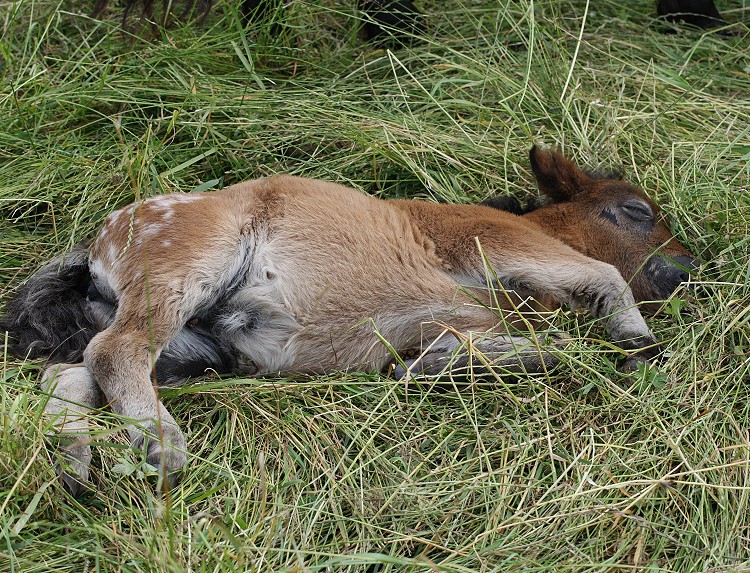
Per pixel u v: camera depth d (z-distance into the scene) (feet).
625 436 17.83
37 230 24.20
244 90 27.84
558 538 15.69
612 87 29.60
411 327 20.58
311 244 20.15
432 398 19.40
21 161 25.66
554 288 21.17
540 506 16.48
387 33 32.07
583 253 23.47
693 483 16.20
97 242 20.08
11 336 20.44
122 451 17.08
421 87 27.96
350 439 18.13
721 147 26.68
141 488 16.62
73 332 20.43
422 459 17.54
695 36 32.99
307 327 19.95
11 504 15.62
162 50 28.86
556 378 19.56
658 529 16.14
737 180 25.49
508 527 16.01
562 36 31.65
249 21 30.73
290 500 16.83
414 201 22.31
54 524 15.49
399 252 20.62
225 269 19.57
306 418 18.38
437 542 15.83
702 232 23.67
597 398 19.04
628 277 23.07
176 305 18.94
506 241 21.22
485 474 16.84
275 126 26.89
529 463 17.51
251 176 25.91
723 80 30.27
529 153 24.61
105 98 26.99
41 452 16.35
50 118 27.25
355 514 16.38
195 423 18.58
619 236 23.26
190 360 19.70
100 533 15.40
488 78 28.48
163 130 26.81
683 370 19.45
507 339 20.48
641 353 20.27
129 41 30.25
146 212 19.65
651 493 16.55
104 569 14.84
